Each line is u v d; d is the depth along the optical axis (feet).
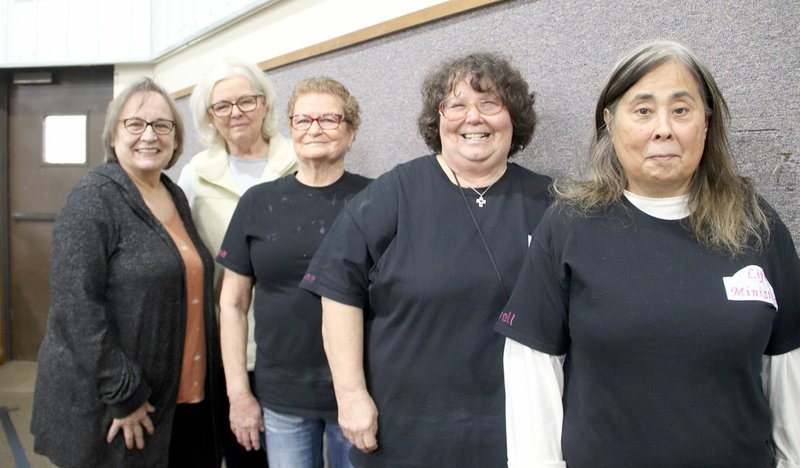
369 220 2.88
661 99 2.12
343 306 2.88
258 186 3.71
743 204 2.25
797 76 2.43
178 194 4.07
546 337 2.43
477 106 2.77
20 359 9.83
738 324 2.03
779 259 2.19
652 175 2.15
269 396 3.59
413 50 4.20
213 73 4.25
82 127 9.27
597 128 2.43
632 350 2.11
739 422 2.08
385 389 2.81
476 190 2.88
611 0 3.00
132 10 8.58
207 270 3.93
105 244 3.39
